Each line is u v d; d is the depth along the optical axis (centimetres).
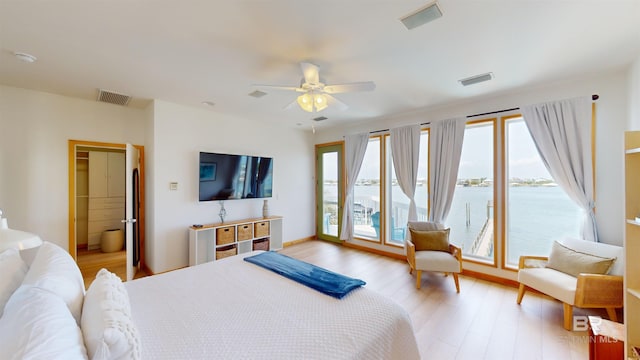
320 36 195
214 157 398
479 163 352
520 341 206
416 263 307
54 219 316
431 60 233
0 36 191
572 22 176
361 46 209
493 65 242
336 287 165
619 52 216
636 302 143
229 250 396
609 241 258
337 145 526
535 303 269
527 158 316
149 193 361
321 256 438
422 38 197
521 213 320
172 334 120
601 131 262
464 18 172
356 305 147
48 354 70
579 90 274
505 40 199
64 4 156
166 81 280
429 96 327
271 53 220
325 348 111
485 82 281
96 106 346
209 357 105
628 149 146
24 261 143
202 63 239
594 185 265
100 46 207
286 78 274
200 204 392
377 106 371
